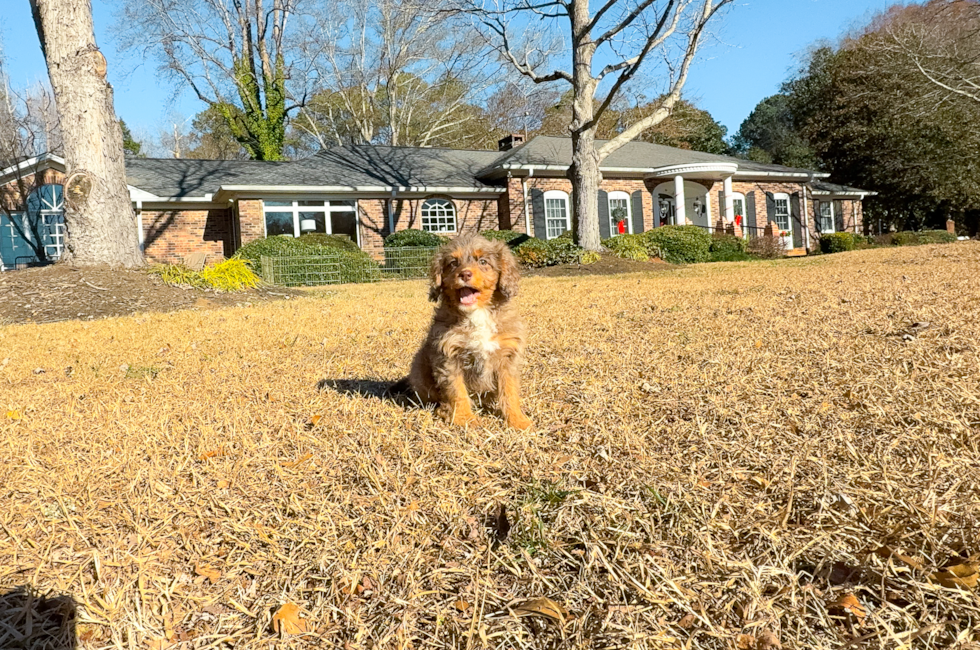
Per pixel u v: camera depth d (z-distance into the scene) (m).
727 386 3.37
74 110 11.22
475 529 1.98
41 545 2.00
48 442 3.09
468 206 25.12
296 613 1.59
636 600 1.54
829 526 1.82
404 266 21.17
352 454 2.69
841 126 35.31
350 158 26.55
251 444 2.84
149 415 3.46
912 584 1.50
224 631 1.56
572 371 4.09
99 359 5.70
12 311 9.77
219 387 4.19
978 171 31.19
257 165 25.52
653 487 2.12
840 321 5.25
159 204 21.70
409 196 24.12
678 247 22.42
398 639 1.46
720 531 1.85
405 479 2.38
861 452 2.30
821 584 1.57
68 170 11.41
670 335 5.20
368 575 1.75
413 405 3.50
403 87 40.03
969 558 1.58
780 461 2.30
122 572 1.83
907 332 4.50
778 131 48.94
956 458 2.17
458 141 45.97
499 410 3.32
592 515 1.97
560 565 1.75
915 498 1.90
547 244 19.73
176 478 2.53
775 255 24.53
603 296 9.05
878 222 36.38
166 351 6.00
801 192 29.80
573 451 2.61
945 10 24.17
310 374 4.50
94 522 2.17
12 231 24.02
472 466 2.50
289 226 22.81
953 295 6.28
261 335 6.68
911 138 31.98
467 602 1.60
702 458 2.39
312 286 16.27
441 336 3.19
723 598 1.53
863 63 33.41
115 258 11.66
